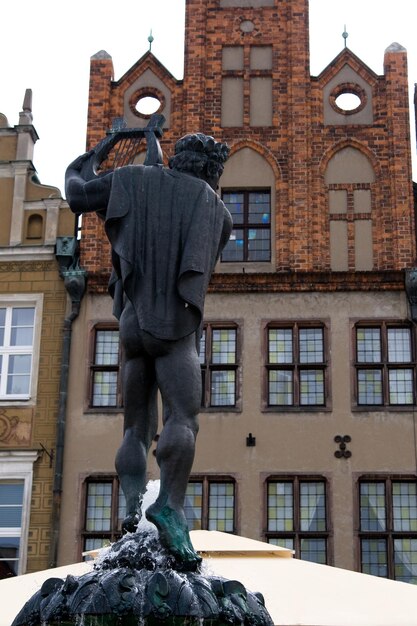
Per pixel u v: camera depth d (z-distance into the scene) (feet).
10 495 76.43
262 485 75.72
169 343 16.38
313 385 78.02
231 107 84.53
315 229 81.10
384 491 75.31
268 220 81.66
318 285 79.71
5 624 23.15
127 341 16.60
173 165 17.69
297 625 25.08
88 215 81.97
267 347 78.95
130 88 85.40
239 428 76.89
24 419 78.07
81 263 81.10
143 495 16.42
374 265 80.12
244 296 79.92
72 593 14.42
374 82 84.53
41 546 74.90
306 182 82.17
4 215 82.74
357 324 78.95
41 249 81.56
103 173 18.21
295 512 74.90
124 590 14.16
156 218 16.72
